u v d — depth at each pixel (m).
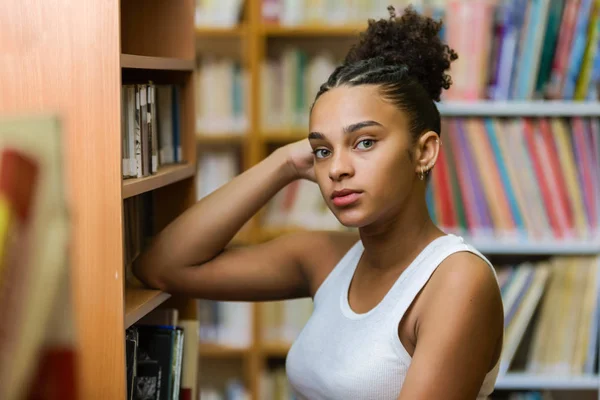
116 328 1.19
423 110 1.28
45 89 1.19
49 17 1.18
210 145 3.18
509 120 2.56
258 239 2.87
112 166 1.18
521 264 2.72
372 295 1.32
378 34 1.37
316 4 2.84
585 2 2.47
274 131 2.89
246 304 2.96
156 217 1.67
